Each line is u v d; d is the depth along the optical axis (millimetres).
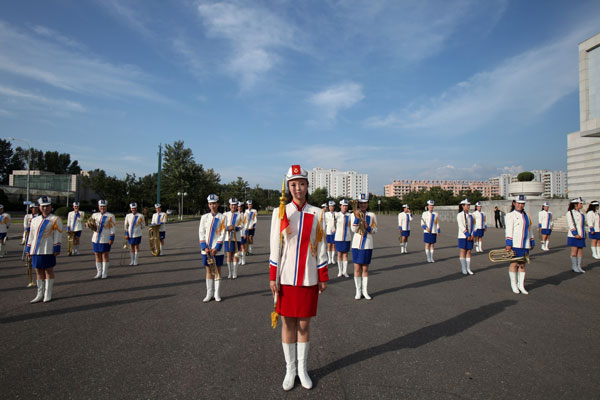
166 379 3473
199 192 44500
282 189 3703
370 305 6227
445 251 14477
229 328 4973
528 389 3293
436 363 3850
